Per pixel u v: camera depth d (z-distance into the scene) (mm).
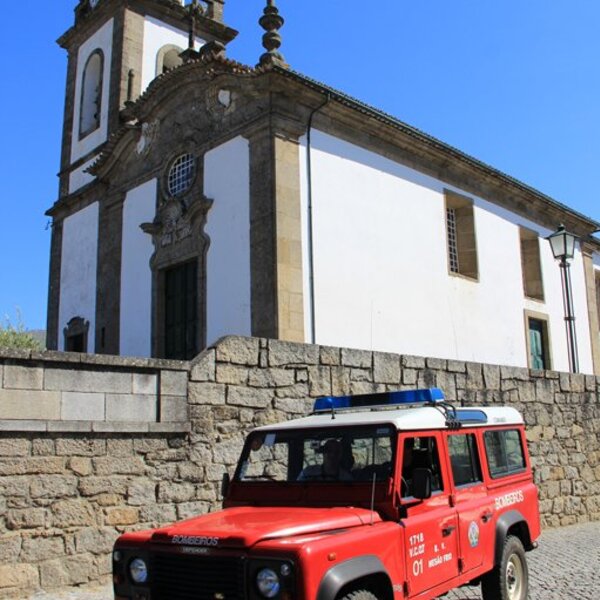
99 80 23453
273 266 15156
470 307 20547
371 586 5105
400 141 18781
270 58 16219
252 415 9477
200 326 16625
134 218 19547
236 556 4621
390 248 18094
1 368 7371
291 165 15930
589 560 10227
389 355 11500
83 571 7672
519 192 23266
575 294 26297
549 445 14148
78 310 21203
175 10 23703
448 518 6059
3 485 7258
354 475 5785
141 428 8320
